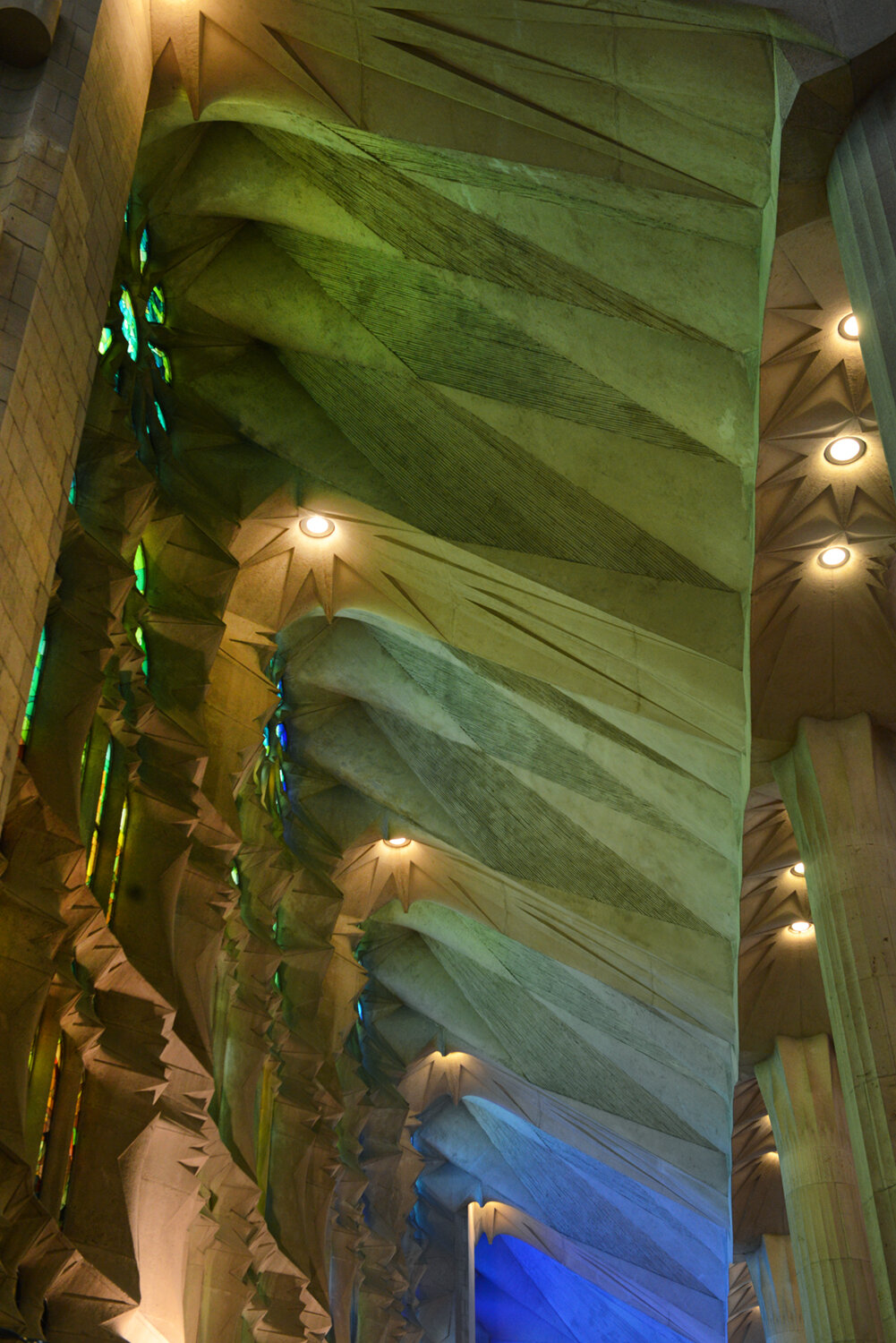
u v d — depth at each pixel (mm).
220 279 14469
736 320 10703
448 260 12344
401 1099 25328
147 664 14680
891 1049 11445
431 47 10148
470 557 14102
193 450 15453
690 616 12898
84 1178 11734
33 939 10461
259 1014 17484
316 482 15125
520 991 22547
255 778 18375
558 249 11250
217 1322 14930
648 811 15875
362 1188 23422
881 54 8148
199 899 14898
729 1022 17734
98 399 12969
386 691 17891
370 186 12133
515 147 10281
